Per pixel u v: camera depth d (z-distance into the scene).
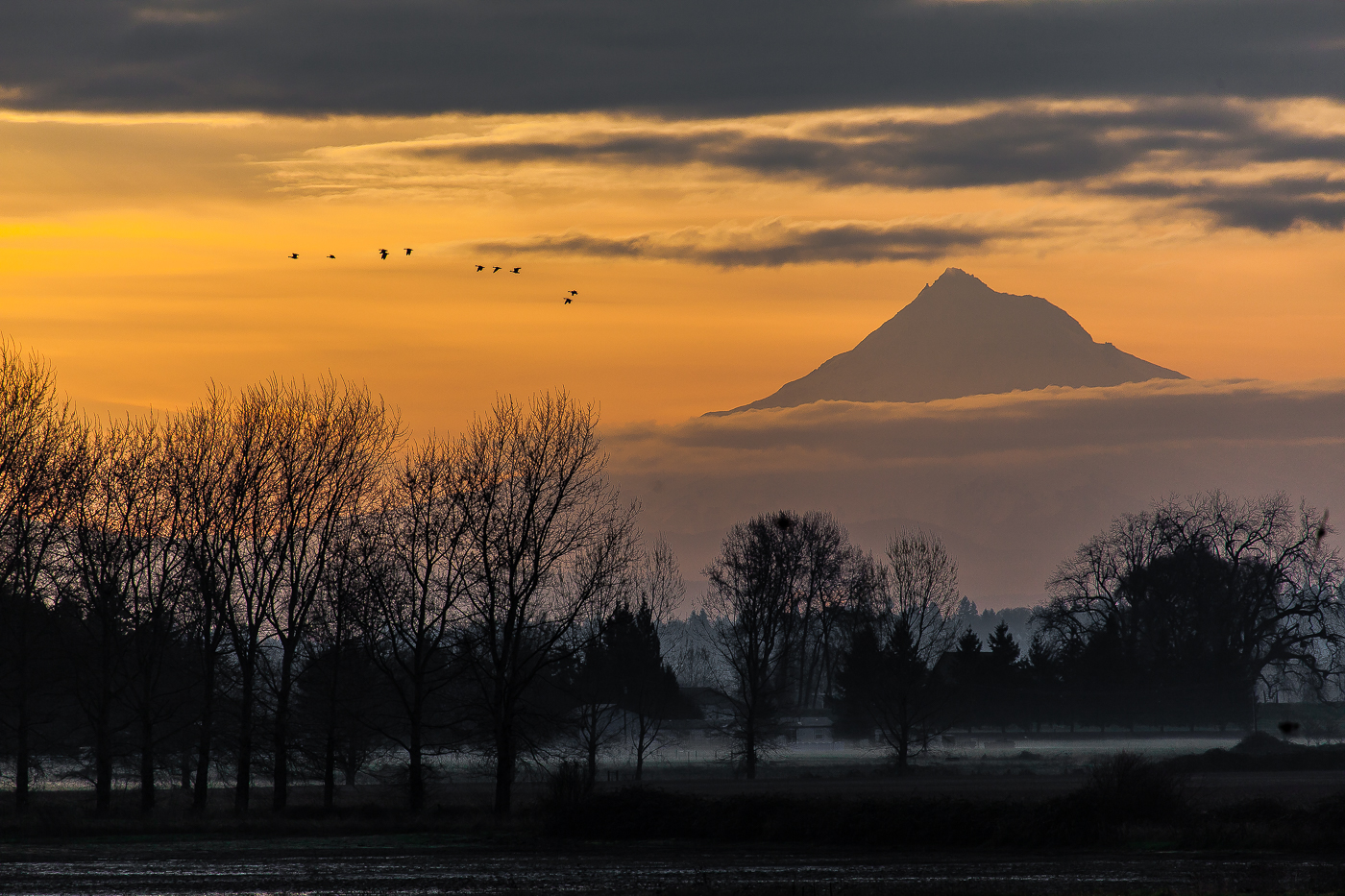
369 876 51.06
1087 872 50.94
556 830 66.56
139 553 80.88
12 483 79.00
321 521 82.75
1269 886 45.56
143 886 48.31
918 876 50.19
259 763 84.12
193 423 84.00
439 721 96.62
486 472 82.75
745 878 49.84
